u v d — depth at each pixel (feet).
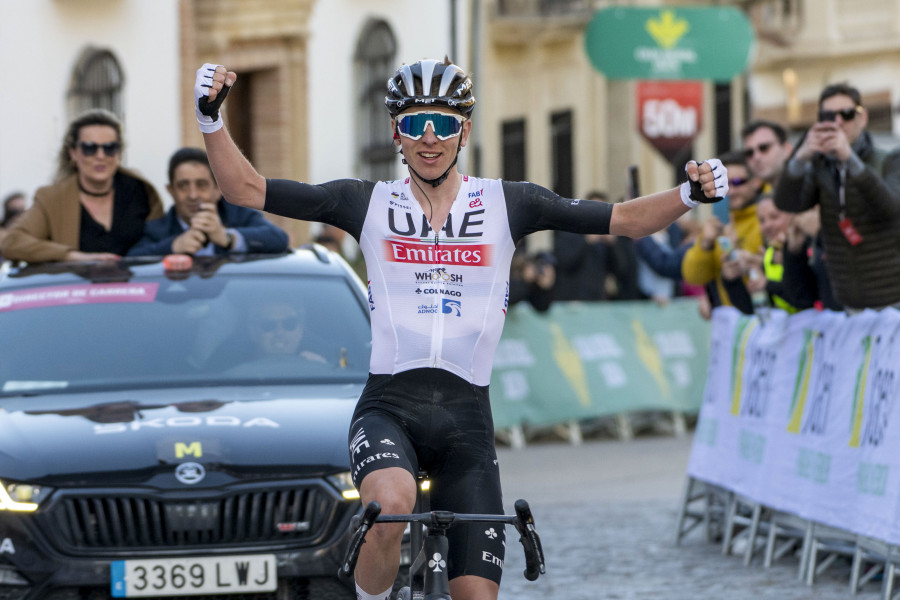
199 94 38.78
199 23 164.86
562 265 141.28
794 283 70.49
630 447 127.75
